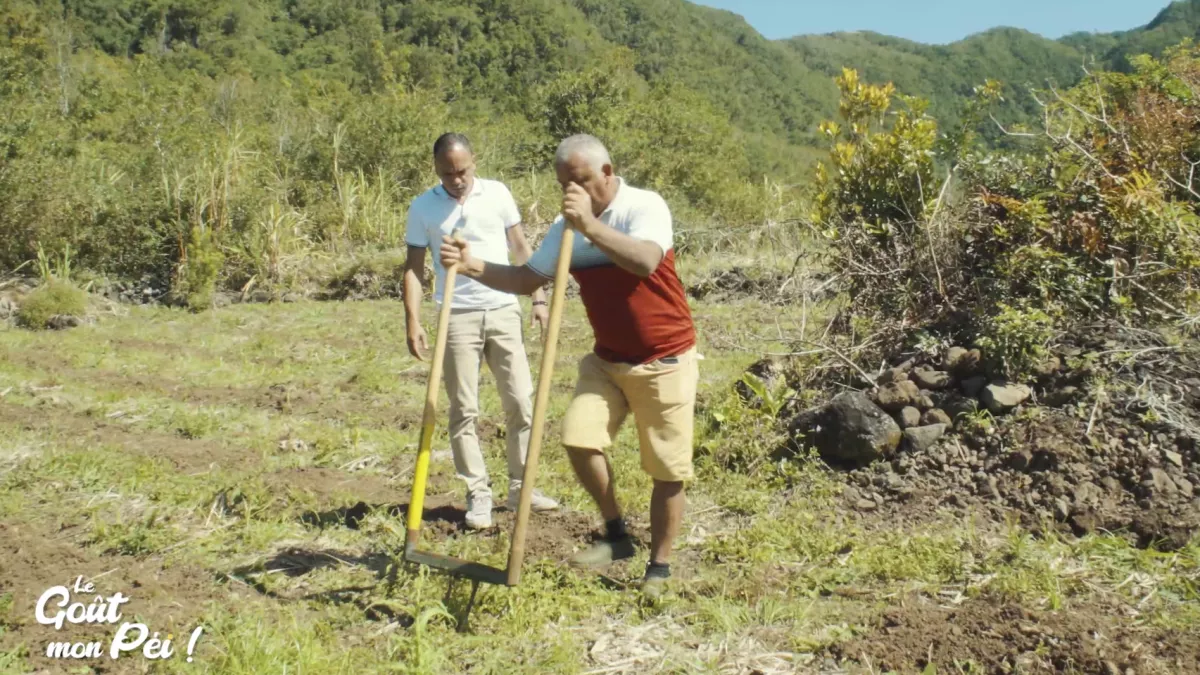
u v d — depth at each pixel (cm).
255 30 9131
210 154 1570
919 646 396
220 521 539
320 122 1927
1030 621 410
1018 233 685
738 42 19775
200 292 1333
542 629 419
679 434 436
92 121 2277
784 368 712
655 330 427
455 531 530
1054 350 613
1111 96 802
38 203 1374
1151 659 378
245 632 403
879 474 577
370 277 1435
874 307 723
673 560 495
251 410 784
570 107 2469
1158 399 561
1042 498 529
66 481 596
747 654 398
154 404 781
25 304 1185
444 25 9969
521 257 546
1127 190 642
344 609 437
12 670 379
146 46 7862
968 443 579
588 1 15850
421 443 436
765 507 556
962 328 658
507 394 538
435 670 382
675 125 2472
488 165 1992
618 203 415
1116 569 458
